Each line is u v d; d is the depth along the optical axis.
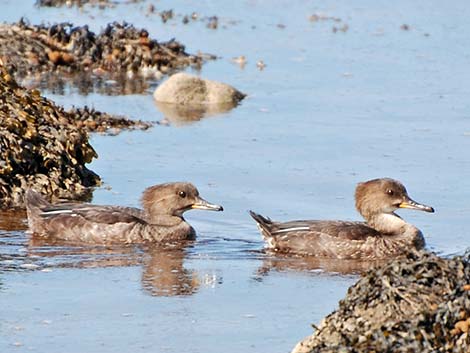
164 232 17.11
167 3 35.62
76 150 20.02
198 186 19.31
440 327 11.11
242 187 19.33
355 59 29.67
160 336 12.94
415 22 33.72
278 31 32.62
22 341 12.66
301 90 26.62
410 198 18.06
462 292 11.38
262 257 16.50
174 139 22.28
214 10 34.94
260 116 24.25
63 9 33.94
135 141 22.06
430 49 30.73
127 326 13.23
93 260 15.98
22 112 19.72
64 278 15.03
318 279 15.41
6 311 13.61
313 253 16.75
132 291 14.53
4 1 34.50
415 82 27.38
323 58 29.77
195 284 14.95
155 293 14.48
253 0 36.59
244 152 21.38
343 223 17.06
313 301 14.34
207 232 17.55
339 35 32.22
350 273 15.84
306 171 20.23
